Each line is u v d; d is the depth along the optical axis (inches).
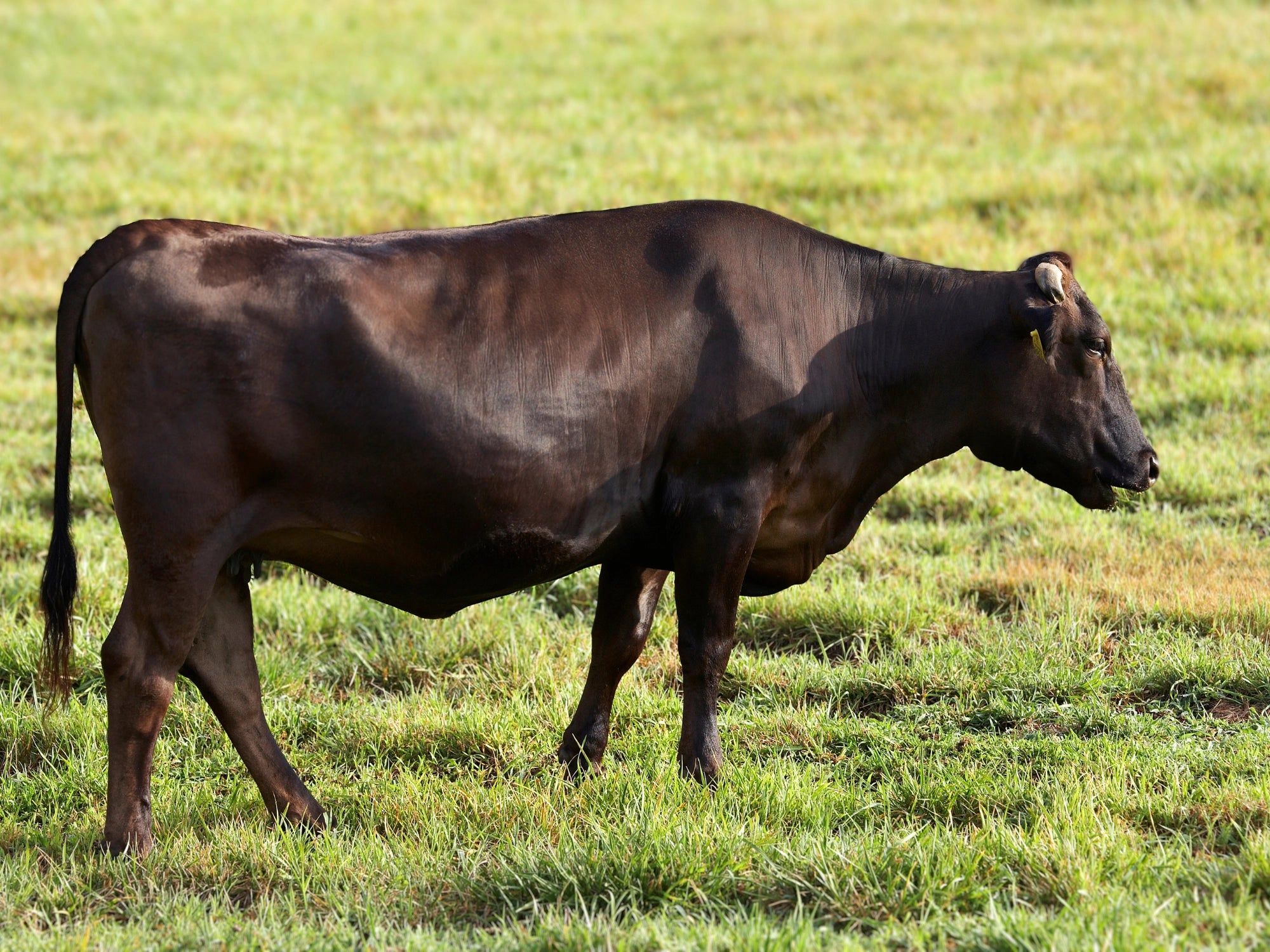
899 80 1726.1
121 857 411.8
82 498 758.5
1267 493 727.7
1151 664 542.3
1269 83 1562.5
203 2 2536.9
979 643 582.6
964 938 349.4
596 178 1396.4
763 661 578.2
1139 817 423.2
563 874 390.3
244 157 1553.9
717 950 346.3
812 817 433.7
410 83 1931.6
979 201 1268.5
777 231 479.2
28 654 572.4
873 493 511.5
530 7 2449.6
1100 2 2074.3
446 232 442.3
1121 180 1270.9
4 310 1122.0
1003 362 491.2
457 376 415.8
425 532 424.5
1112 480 504.4
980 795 442.0
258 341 398.3
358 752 515.5
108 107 1843.0
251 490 405.7
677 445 452.8
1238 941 334.3
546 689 563.5
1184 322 978.7
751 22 2180.1
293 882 403.9
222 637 438.9
